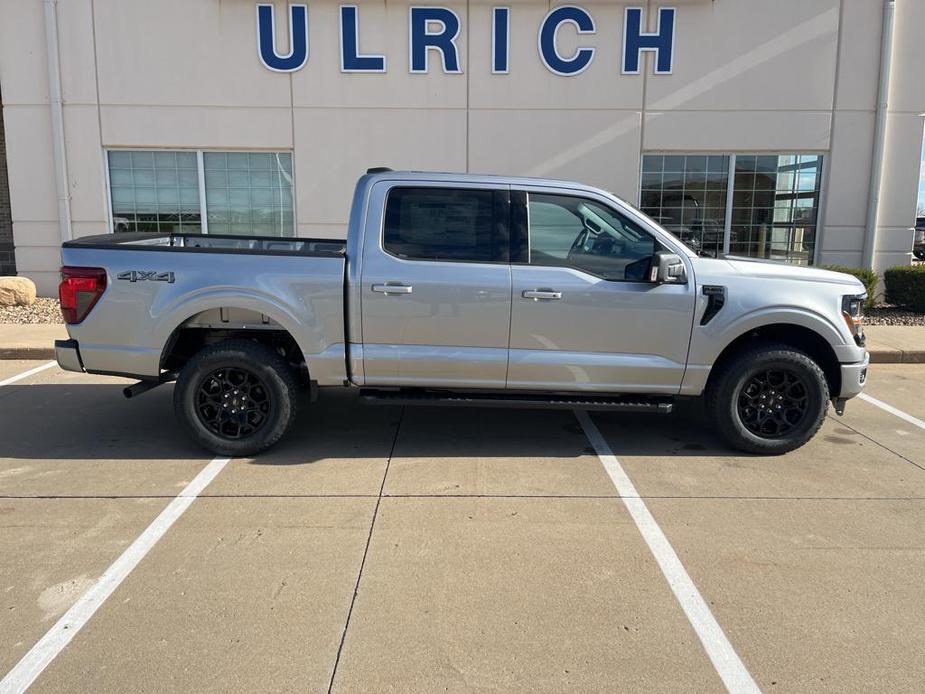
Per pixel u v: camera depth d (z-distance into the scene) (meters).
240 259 4.71
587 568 3.43
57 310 10.26
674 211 10.82
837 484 4.52
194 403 4.82
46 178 10.70
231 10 10.19
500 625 2.96
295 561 3.47
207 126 10.48
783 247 10.97
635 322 4.76
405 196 4.76
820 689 2.58
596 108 10.45
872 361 8.19
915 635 2.91
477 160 10.57
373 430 5.59
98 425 5.68
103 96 10.38
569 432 5.59
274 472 4.66
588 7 10.19
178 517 3.96
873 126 10.52
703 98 10.44
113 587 3.21
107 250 4.73
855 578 3.35
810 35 10.28
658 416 6.06
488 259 4.76
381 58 10.30
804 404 4.98
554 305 4.71
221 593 3.17
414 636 2.87
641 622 2.99
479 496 4.29
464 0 10.16
